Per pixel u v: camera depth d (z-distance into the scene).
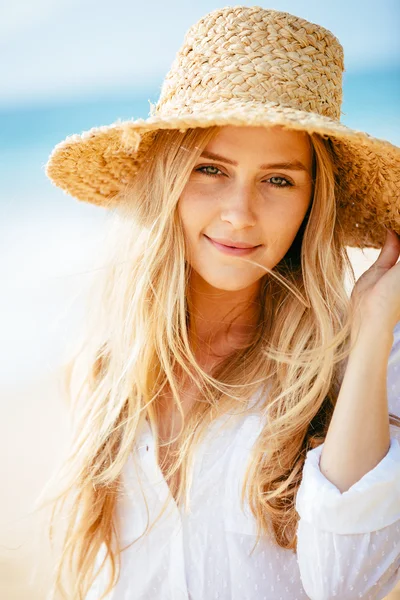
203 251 1.52
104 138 1.58
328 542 1.31
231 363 1.64
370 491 1.29
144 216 1.66
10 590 2.71
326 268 1.57
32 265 6.13
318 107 1.48
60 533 1.71
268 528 1.46
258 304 1.68
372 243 1.73
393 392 1.57
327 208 1.56
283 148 1.43
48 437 3.91
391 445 1.37
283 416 1.49
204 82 1.48
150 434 1.56
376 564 1.32
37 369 4.48
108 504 1.53
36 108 10.76
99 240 1.88
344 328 1.48
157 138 1.61
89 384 1.73
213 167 1.49
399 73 9.00
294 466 1.51
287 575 1.47
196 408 1.58
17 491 3.46
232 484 1.47
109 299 1.77
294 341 1.59
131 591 1.48
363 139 1.31
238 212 1.44
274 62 1.44
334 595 1.31
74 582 1.59
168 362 1.59
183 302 1.60
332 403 1.57
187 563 1.45
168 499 1.46
